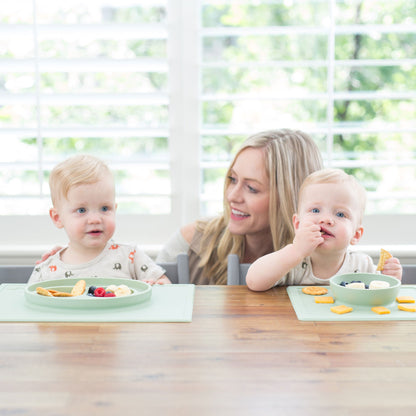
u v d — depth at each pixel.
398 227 1.55
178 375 0.57
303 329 0.72
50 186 1.19
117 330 0.71
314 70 1.94
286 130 1.28
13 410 0.50
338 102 2.06
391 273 1.04
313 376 0.57
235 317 0.77
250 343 0.66
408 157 1.67
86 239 1.17
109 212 1.18
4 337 0.68
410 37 1.99
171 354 0.63
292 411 0.49
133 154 1.86
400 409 0.50
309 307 0.82
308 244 0.94
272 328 0.72
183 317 0.76
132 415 0.49
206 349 0.64
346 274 0.93
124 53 2.00
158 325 0.73
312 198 1.00
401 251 1.46
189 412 0.49
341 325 0.74
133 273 1.22
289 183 1.20
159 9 2.18
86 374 0.57
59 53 1.84
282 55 2.00
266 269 0.93
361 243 1.55
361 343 0.66
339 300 0.85
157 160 1.54
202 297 0.89
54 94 1.51
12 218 1.55
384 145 2.00
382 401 0.51
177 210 1.55
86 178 1.15
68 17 1.82
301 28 1.48
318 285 1.04
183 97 1.51
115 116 1.89
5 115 1.77
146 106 1.79
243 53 2.17
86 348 0.65
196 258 1.37
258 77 2.04
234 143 2.10
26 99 1.51
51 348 0.65
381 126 1.58
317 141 1.64
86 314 0.78
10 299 0.86
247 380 0.56
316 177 1.02
